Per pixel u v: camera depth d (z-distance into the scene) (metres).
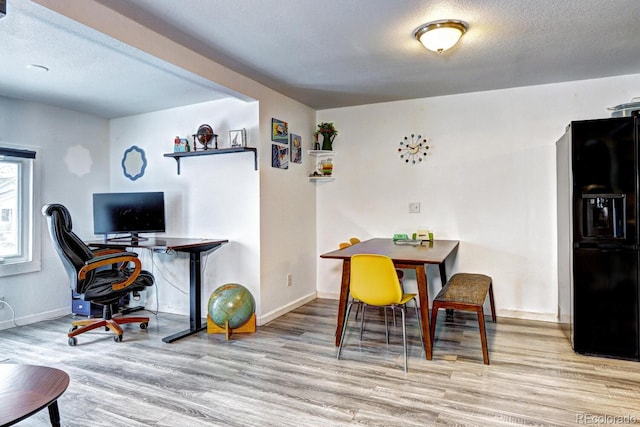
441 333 3.31
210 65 2.99
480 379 2.44
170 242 3.55
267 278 3.73
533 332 3.33
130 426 1.98
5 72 3.01
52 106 3.98
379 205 4.36
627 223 2.70
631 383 2.38
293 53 2.86
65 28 2.11
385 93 3.94
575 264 2.85
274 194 3.85
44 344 3.16
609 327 2.77
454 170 4.01
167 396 2.28
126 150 4.43
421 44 2.68
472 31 2.50
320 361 2.76
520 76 3.42
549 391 2.28
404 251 3.12
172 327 3.60
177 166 4.07
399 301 2.64
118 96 3.66
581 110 3.54
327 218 4.62
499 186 3.83
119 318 3.51
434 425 1.95
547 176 3.66
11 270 3.61
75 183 4.20
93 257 3.25
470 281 3.21
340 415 2.05
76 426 1.98
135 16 2.28
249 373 2.57
